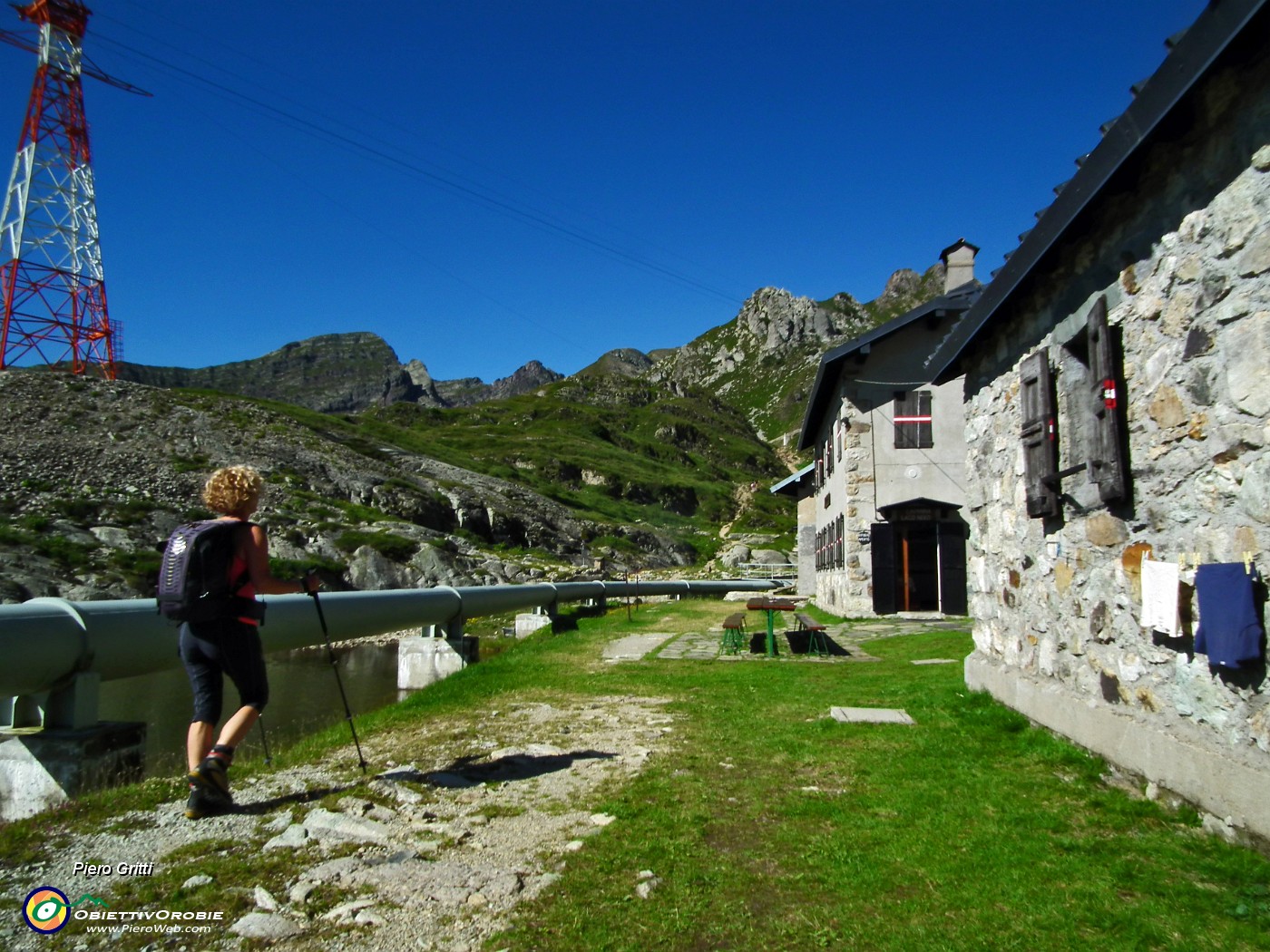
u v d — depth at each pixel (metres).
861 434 17.80
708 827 3.98
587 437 113.50
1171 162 3.97
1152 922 2.92
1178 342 3.95
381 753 5.43
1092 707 4.87
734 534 72.62
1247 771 3.44
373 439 60.97
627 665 10.29
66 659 4.52
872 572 17.42
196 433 40.88
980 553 7.21
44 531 25.34
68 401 39.41
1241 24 2.94
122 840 3.54
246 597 4.02
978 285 17.62
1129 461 4.45
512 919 2.92
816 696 7.78
